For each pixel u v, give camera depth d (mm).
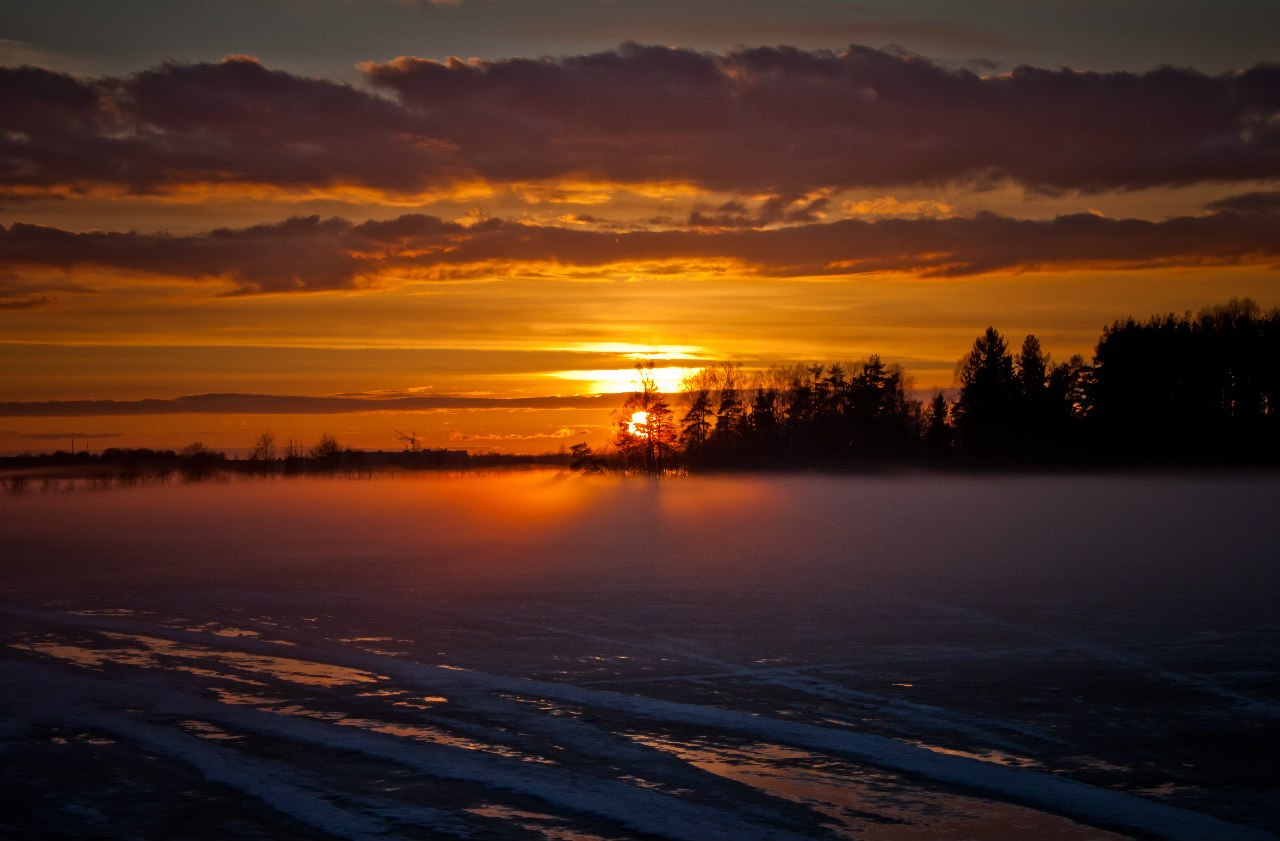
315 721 18203
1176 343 120312
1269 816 13617
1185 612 32594
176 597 36688
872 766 15695
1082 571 45938
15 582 41969
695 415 137375
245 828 13125
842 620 30953
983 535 68688
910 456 130625
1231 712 19219
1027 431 125000
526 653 25250
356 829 13062
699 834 12906
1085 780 15086
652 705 19578
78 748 16516
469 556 54438
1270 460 114500
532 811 13680
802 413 135250
